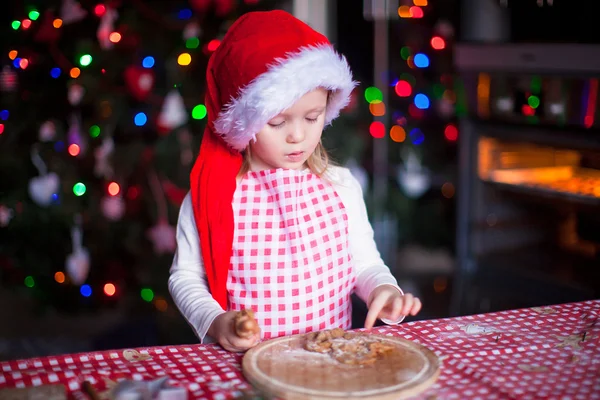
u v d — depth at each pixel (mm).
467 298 2898
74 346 2957
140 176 2795
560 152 2729
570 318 1255
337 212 1497
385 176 3521
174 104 2531
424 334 1181
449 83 3469
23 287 2973
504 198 2914
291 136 1315
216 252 1407
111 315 3207
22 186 2840
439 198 3678
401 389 938
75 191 2779
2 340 3018
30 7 2734
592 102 2396
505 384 981
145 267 2861
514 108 2682
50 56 2758
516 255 2895
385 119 3543
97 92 2672
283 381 967
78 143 2756
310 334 1152
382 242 3588
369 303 1337
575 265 2750
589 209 2658
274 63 1290
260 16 1380
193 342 2871
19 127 2828
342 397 915
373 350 1060
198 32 2617
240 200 1457
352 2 3779
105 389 986
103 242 2859
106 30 2602
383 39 3543
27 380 1015
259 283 1434
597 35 2434
